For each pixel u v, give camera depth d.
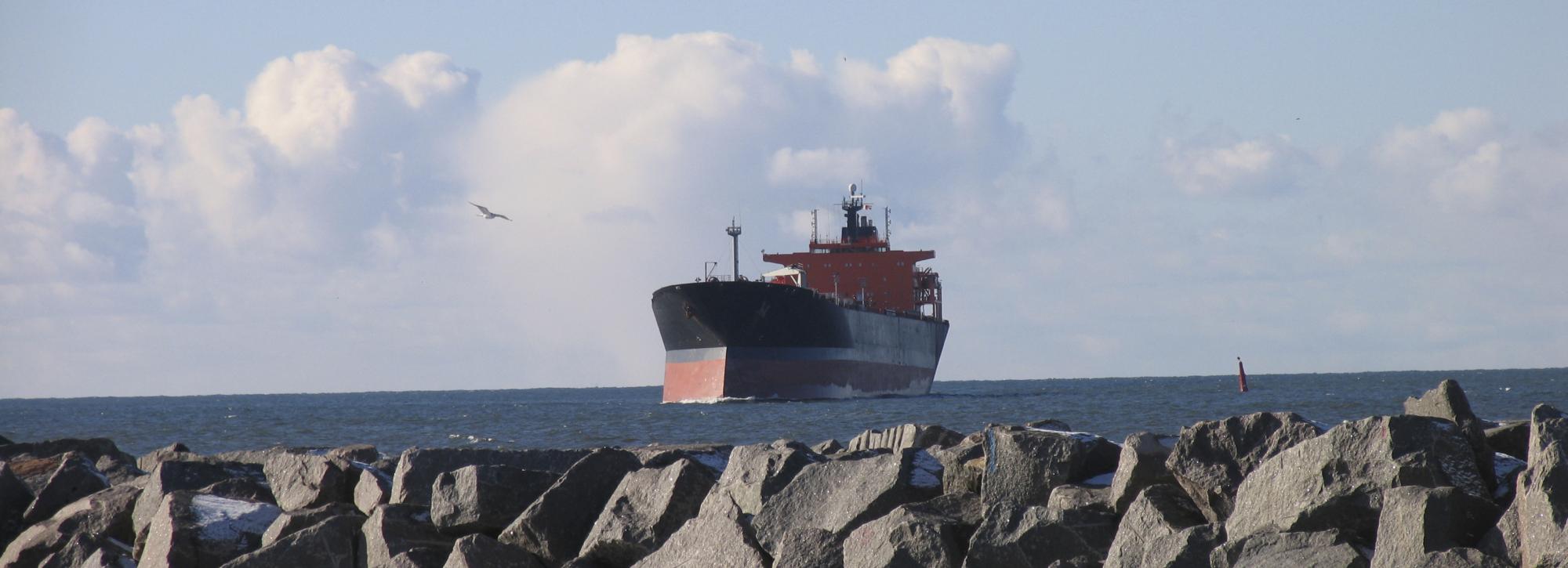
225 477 69.38
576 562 53.25
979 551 43.84
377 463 72.19
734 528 48.97
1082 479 49.12
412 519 57.97
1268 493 41.84
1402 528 36.59
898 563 44.50
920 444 76.62
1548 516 34.19
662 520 52.84
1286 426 44.72
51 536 67.19
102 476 76.31
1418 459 39.28
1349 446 40.62
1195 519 44.00
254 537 59.97
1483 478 41.66
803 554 47.22
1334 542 37.56
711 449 74.81
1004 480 49.88
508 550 53.84
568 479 57.28
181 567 57.72
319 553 56.53
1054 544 43.75
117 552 62.44
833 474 52.44
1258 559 38.03
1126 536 43.00
